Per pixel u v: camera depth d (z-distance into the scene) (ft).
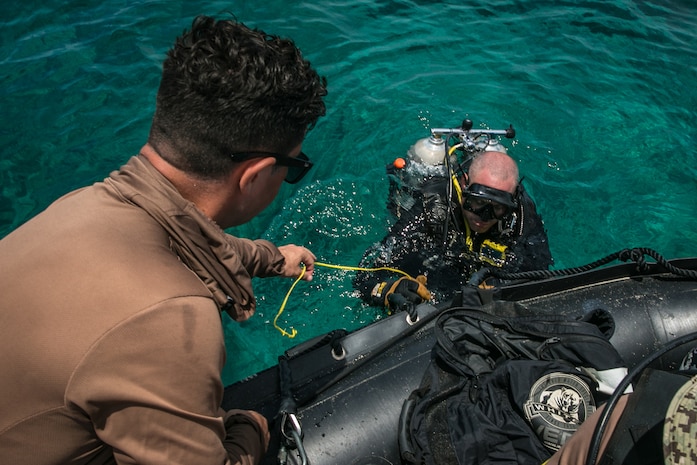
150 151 3.31
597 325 6.44
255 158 3.36
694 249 10.87
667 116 13.78
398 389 5.97
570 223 11.33
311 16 15.78
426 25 16.15
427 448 5.27
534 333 5.92
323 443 5.53
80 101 12.41
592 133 13.20
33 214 10.26
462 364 5.79
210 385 3.01
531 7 17.35
